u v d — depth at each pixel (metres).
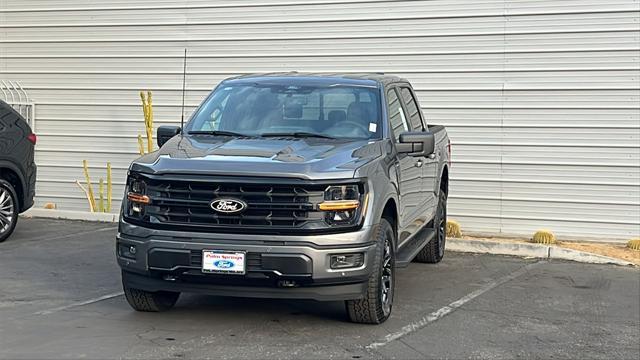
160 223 6.45
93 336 6.44
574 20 11.72
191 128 7.84
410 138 7.46
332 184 6.32
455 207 12.38
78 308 7.39
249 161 6.46
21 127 10.98
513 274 9.59
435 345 6.44
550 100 11.89
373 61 12.67
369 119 7.64
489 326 7.11
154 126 13.81
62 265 9.48
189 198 6.39
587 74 11.71
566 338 6.79
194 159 6.56
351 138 7.43
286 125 7.64
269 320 7.05
